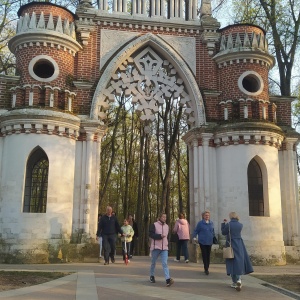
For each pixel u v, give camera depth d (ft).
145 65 66.23
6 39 87.04
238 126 61.26
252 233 59.16
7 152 57.93
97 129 61.36
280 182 65.67
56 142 57.72
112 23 65.77
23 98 58.85
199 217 61.82
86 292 31.94
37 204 57.26
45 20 61.62
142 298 30.22
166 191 105.70
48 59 60.29
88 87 62.54
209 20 67.62
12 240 54.65
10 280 37.22
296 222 64.03
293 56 76.38
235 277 35.91
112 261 55.57
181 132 118.83
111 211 54.65
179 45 66.95
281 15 77.05
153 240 37.70
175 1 68.59
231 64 65.62
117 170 144.97
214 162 63.46
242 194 60.29
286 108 68.80
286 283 39.22
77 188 59.62
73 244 56.29
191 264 56.08
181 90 66.28
